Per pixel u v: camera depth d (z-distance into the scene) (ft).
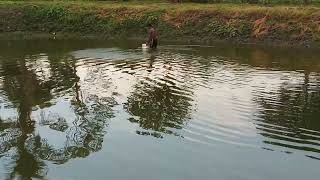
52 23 142.82
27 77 81.76
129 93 69.92
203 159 45.96
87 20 142.61
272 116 58.08
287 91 70.38
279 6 141.08
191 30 133.49
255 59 99.96
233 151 47.75
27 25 142.10
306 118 57.26
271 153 47.24
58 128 55.21
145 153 47.55
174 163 45.19
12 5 147.74
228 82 76.64
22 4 148.46
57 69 88.38
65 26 141.90
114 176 42.70
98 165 45.09
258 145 49.19
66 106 63.77
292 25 125.90
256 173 43.09
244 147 48.73
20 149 49.21
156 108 61.98
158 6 147.02
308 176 42.47
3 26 140.87
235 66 91.15
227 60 98.27
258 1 150.00
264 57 102.78
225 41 127.85
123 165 44.93
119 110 61.41
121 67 89.81
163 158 46.29
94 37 136.87
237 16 133.08
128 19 140.26
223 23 132.46
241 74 83.30
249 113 59.36
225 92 69.87
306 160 45.62
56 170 44.16
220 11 136.56
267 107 61.87
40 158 46.88
